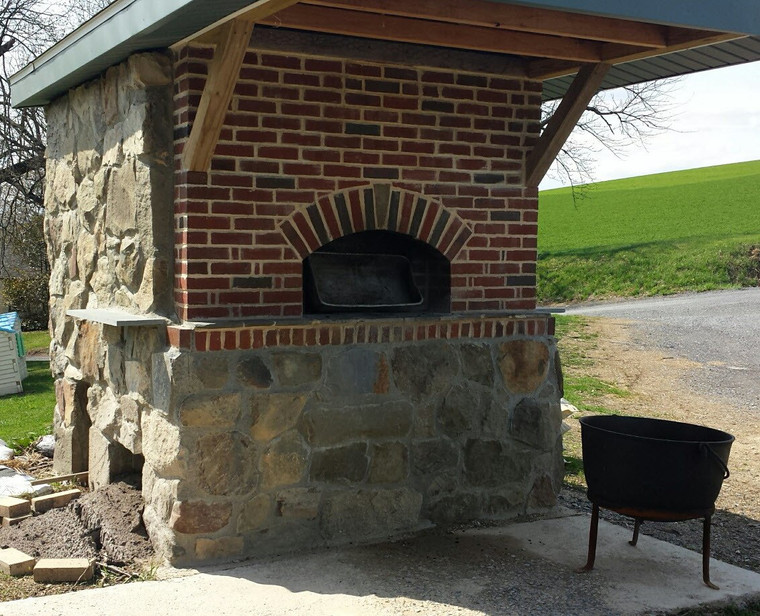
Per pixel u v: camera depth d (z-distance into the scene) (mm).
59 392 7551
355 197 5578
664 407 11719
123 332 5945
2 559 5086
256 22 4590
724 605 4770
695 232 35875
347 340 5527
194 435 5109
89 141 6570
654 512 4934
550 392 6281
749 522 6512
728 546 5922
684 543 5930
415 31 4965
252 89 5246
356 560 5258
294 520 5410
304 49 5355
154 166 5375
